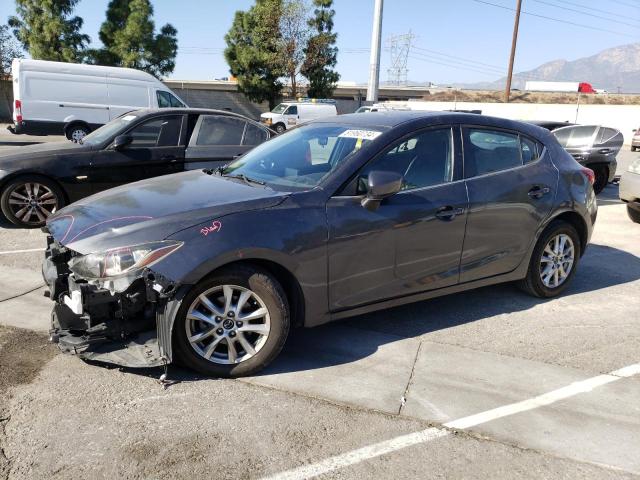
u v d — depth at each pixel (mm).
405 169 3947
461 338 4125
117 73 18031
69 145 7074
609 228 8164
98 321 3287
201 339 3307
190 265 3109
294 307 3615
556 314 4664
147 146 7121
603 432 2975
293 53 36500
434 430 2943
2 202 6676
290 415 3031
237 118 7691
